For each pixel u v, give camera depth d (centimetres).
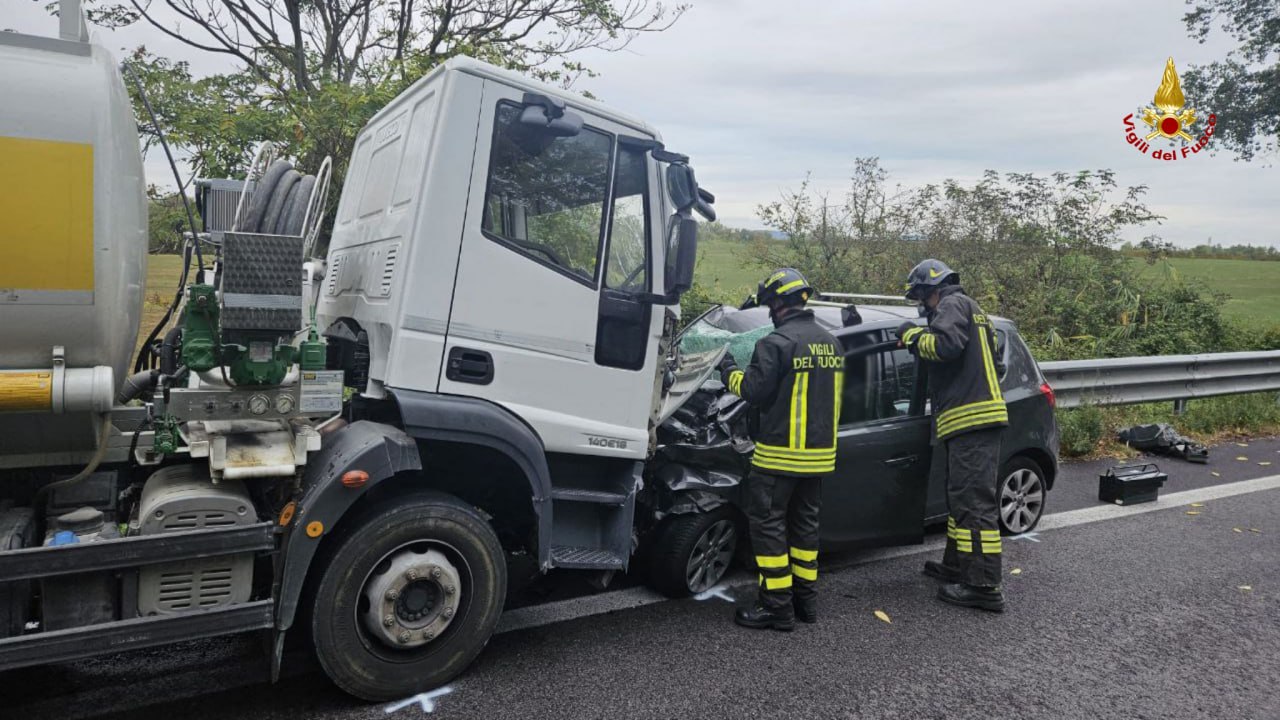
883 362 517
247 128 758
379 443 329
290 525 315
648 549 465
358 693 334
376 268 379
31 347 280
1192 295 1385
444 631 348
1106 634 435
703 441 468
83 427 300
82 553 277
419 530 338
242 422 319
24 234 271
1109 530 614
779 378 424
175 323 379
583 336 391
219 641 390
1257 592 498
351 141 762
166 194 424
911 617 452
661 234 419
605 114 392
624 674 371
